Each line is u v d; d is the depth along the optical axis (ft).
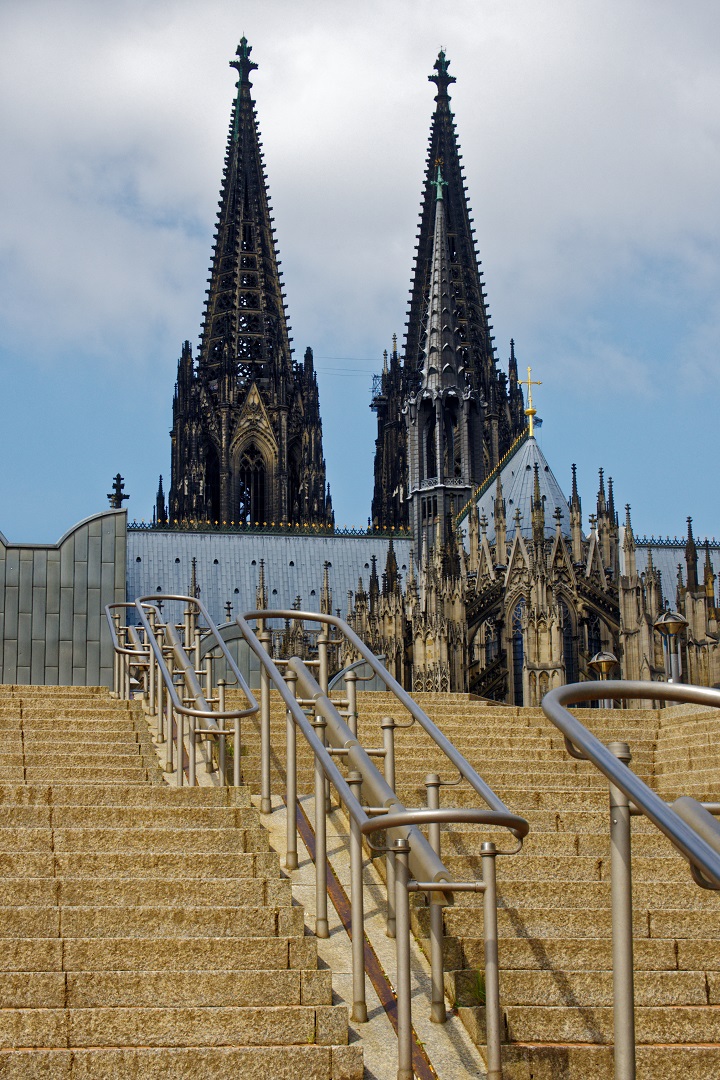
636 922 56.59
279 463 531.50
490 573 354.95
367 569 467.52
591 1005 51.49
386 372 561.43
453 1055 47.93
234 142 595.47
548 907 58.08
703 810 39.14
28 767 68.90
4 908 51.34
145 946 49.90
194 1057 44.29
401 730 86.38
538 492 355.77
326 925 55.77
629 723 97.60
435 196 558.56
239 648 145.59
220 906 54.13
